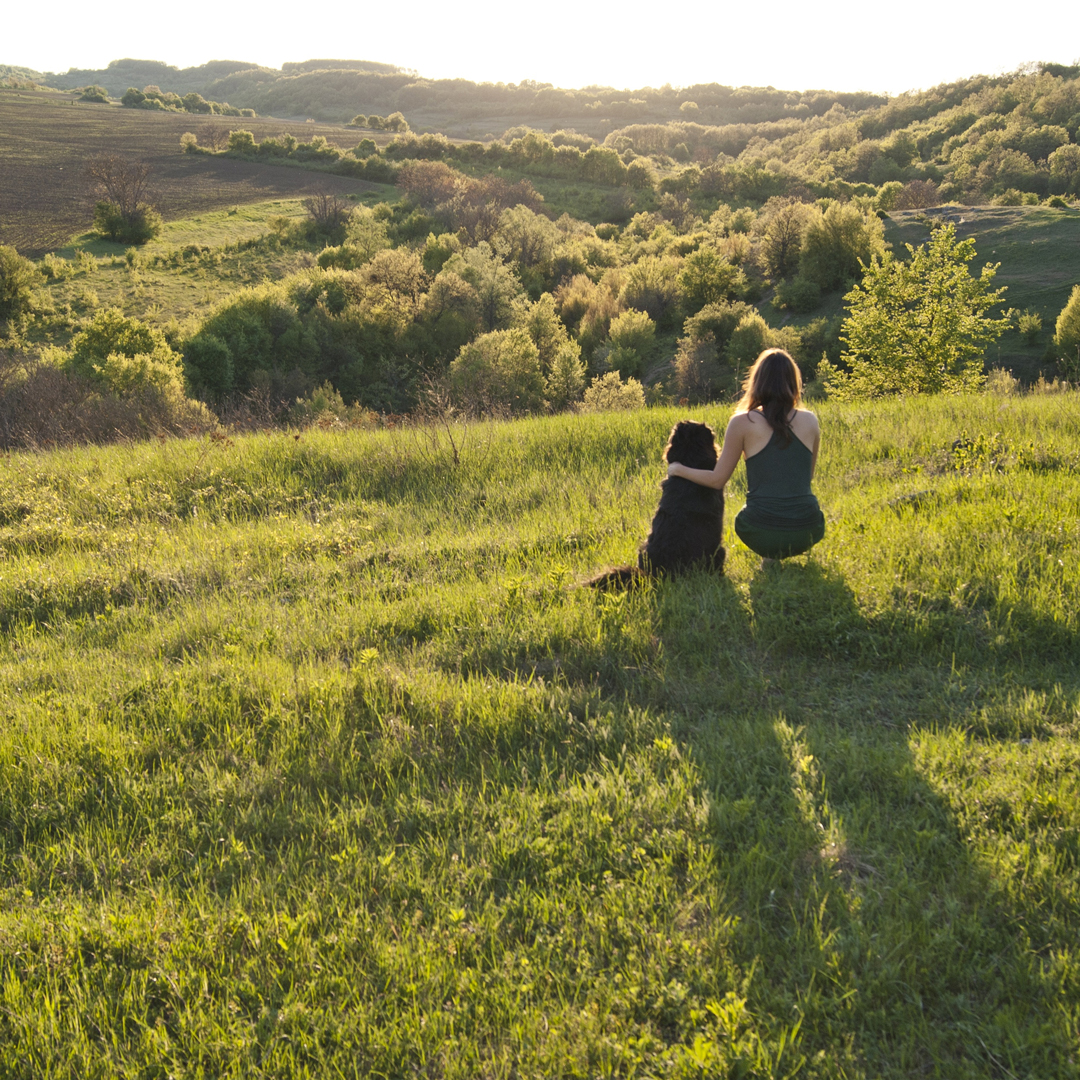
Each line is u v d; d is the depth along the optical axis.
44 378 17.08
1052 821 2.90
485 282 63.19
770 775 3.32
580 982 2.39
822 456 7.65
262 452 9.42
